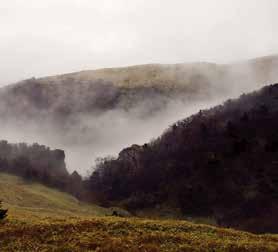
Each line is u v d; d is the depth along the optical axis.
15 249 31.42
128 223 37.69
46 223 37.44
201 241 33.03
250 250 31.58
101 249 30.36
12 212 54.94
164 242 32.56
